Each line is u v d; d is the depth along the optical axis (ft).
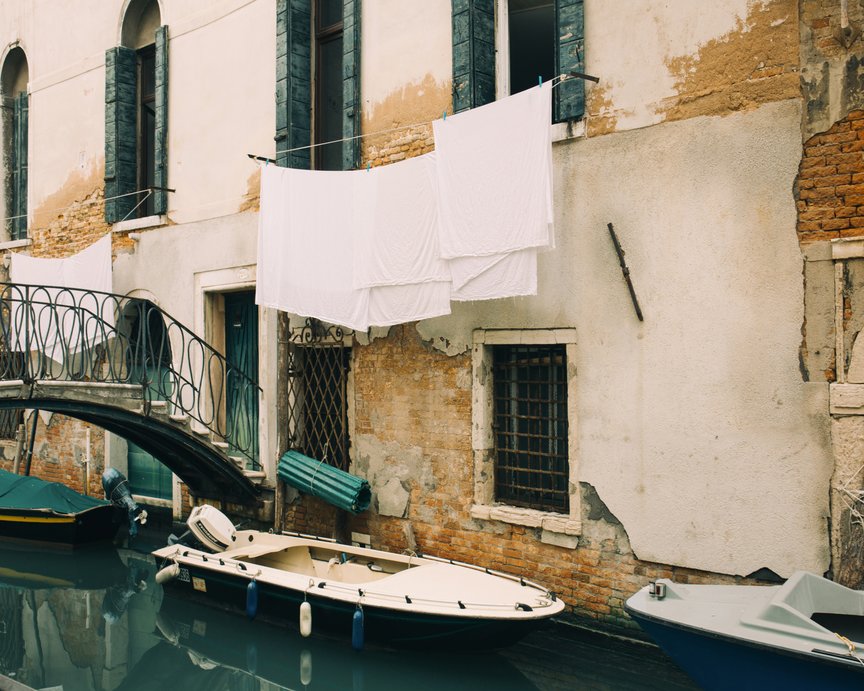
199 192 33.35
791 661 14.16
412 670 20.58
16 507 32.55
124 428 28.58
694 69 19.97
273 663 21.75
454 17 24.47
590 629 21.54
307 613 21.35
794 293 18.45
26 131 43.98
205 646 23.17
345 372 28.12
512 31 28.81
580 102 21.83
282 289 26.61
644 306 20.68
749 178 19.10
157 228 35.14
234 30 32.12
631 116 21.01
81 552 32.50
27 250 42.34
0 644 23.49
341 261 25.14
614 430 21.18
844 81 17.88
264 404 30.40
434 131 22.57
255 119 31.27
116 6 37.42
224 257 32.17
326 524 28.02
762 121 18.93
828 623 16.26
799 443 18.31
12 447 43.06
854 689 13.64
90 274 35.78
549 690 19.20
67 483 40.40
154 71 37.42
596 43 21.71
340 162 29.99
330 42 30.19
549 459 23.11
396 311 23.89
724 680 15.28
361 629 20.43
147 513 35.73
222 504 31.42
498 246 21.18
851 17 17.67
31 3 42.27
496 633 19.44
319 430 28.89
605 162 21.44
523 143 20.61
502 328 23.43
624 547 20.99
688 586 17.39
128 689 20.44
